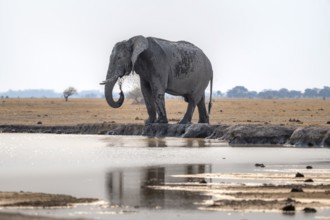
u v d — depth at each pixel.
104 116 154.50
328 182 53.59
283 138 86.06
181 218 40.91
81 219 37.62
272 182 53.28
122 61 97.94
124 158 69.12
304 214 42.09
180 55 101.19
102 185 51.38
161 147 81.62
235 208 43.38
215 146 83.06
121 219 40.47
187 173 57.94
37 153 74.06
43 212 41.84
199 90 104.44
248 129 87.44
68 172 58.19
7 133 114.88
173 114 166.25
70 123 127.81
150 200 45.72
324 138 82.75
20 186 50.88
